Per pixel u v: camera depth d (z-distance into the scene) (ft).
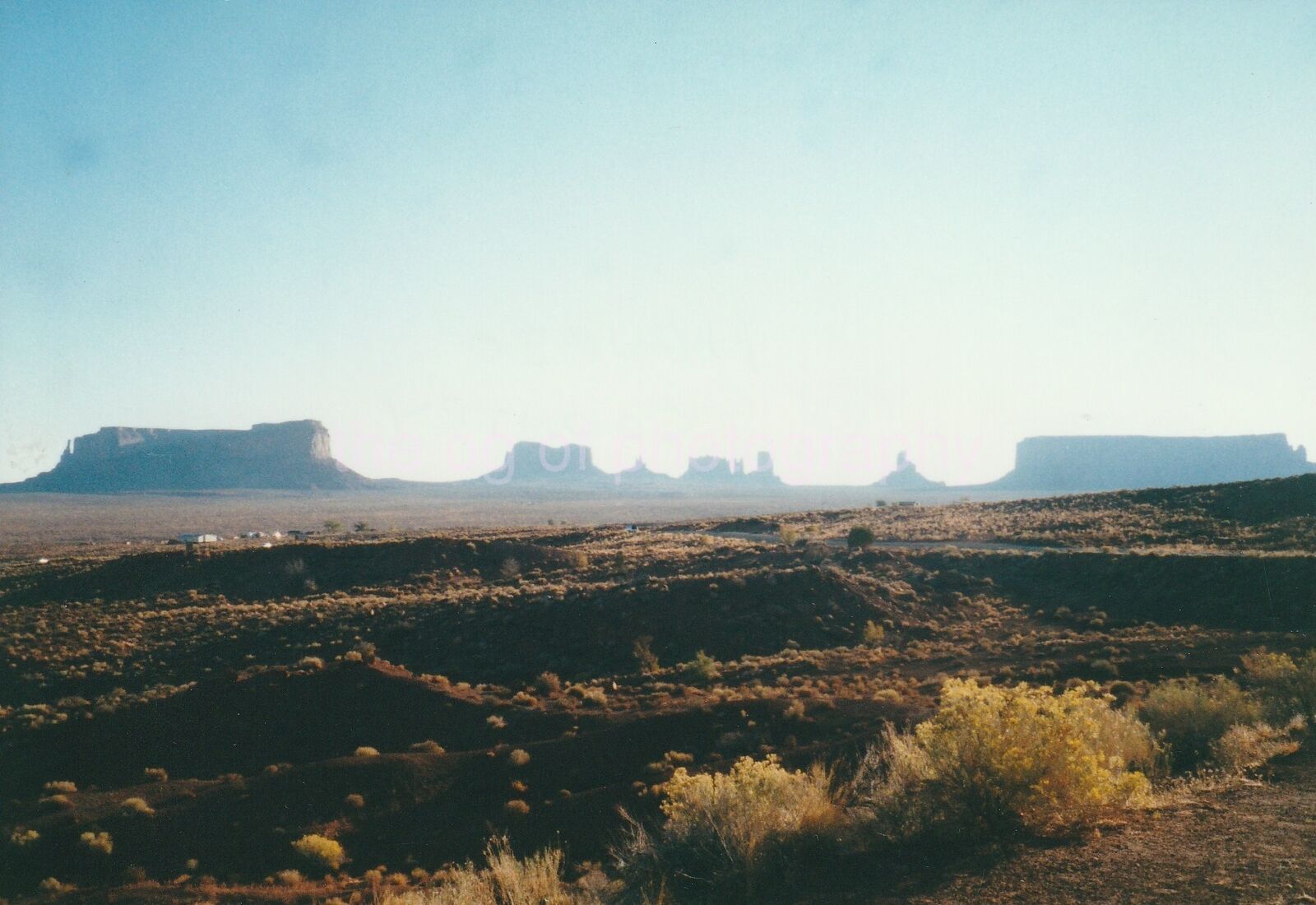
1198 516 239.71
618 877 27.02
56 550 457.68
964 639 142.92
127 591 217.56
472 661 142.82
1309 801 25.43
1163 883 18.81
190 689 104.99
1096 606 155.12
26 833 66.54
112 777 88.02
